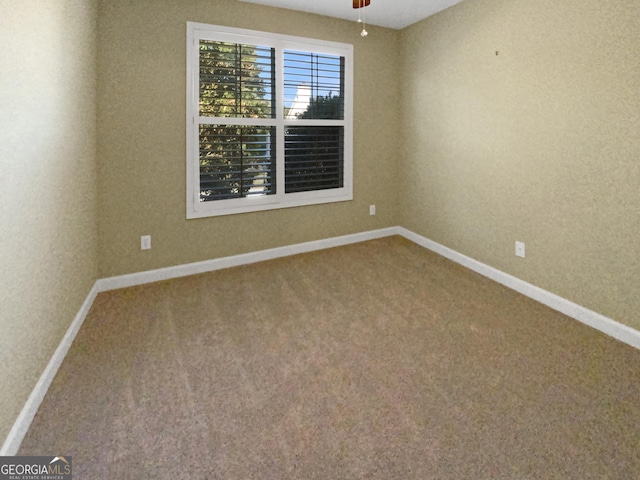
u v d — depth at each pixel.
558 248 2.52
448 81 3.40
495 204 3.02
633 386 1.73
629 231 2.09
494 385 1.76
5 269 1.36
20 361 1.47
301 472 1.29
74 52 2.22
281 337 2.22
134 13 2.76
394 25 3.82
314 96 3.64
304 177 3.74
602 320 2.25
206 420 1.54
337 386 1.77
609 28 2.09
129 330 2.30
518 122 2.74
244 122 3.29
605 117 2.15
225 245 3.40
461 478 1.26
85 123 2.47
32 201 1.63
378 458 1.35
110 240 2.90
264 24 3.24
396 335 2.24
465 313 2.52
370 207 4.18
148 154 2.95
